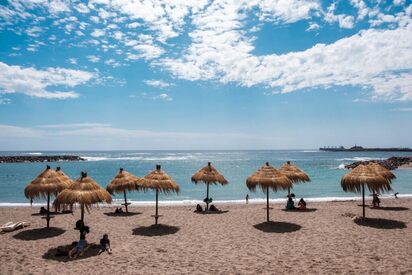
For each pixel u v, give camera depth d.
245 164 96.81
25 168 77.88
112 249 11.40
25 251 11.15
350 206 20.53
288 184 14.98
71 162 109.81
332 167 74.94
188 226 15.05
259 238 12.77
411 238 12.45
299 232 13.64
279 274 8.91
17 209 20.36
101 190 11.90
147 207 21.42
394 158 89.06
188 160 127.50
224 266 9.59
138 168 77.25
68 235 13.39
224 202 24.62
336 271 9.08
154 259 10.29
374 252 10.75
